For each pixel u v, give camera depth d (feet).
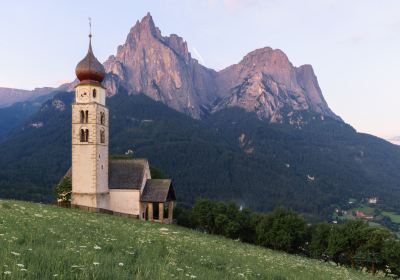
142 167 245.04
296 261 123.24
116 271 38.75
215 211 246.06
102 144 227.81
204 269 53.57
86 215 154.81
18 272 32.04
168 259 52.06
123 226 113.50
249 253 110.01
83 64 229.04
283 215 238.68
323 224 236.02
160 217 235.81
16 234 56.13
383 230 201.87
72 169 221.46
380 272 153.07
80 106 222.89
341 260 223.10
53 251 44.11
